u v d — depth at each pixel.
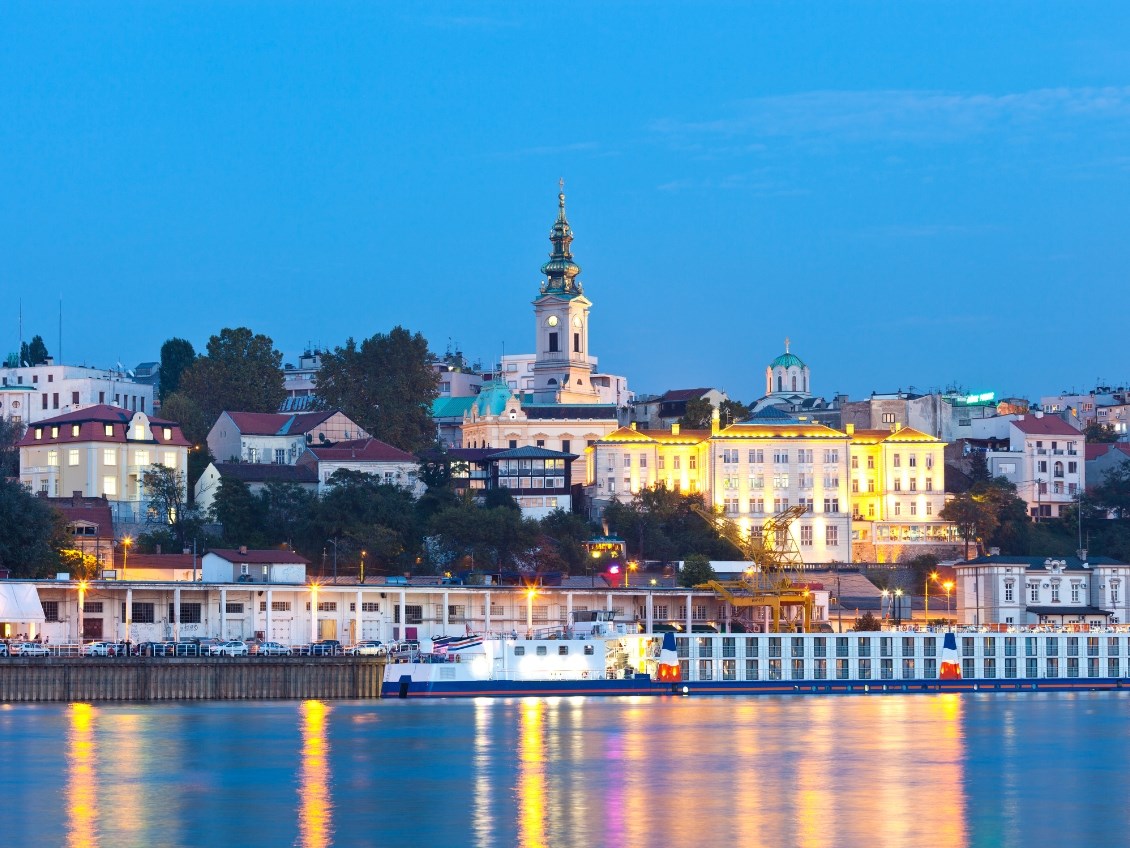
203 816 139.50
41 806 143.62
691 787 155.50
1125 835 133.75
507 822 137.25
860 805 146.25
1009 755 178.00
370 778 159.62
